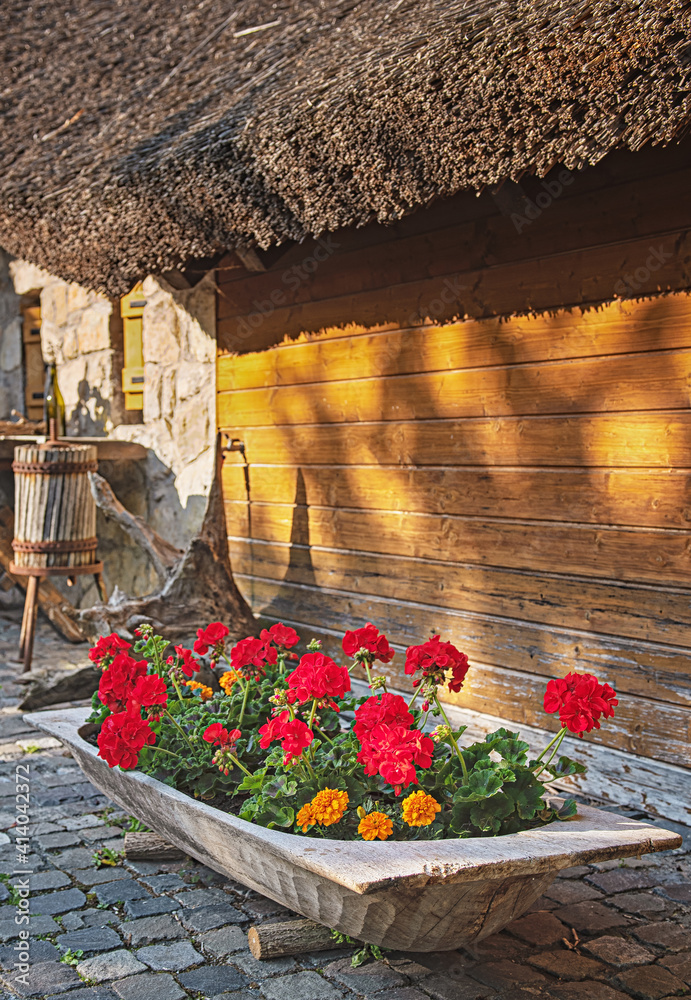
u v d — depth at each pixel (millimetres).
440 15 3762
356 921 2281
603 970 2467
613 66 2648
